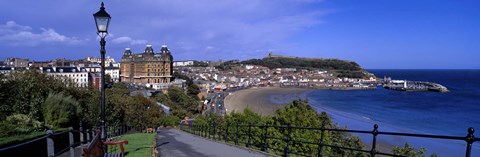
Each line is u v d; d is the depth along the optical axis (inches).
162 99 4576.8
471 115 3521.2
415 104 4815.5
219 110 4968.0
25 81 971.9
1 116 781.3
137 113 2632.9
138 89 5802.2
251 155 554.9
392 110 4109.3
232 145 743.7
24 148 558.6
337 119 3262.8
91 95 1545.3
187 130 1849.2
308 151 941.2
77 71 5654.5
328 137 1031.6
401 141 2041.1
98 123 1229.7
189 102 5054.1
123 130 1765.5
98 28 506.0
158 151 644.1
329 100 5826.8
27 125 749.9
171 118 3102.9
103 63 523.5
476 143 2047.2
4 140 518.6
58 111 933.8
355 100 5753.0
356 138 1153.4
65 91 1317.7
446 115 3550.7
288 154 491.2
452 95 6220.5
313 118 1164.5
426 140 2097.7
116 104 1889.8
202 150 647.8
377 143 1964.8
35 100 917.8
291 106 1181.7
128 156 542.0
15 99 909.2
